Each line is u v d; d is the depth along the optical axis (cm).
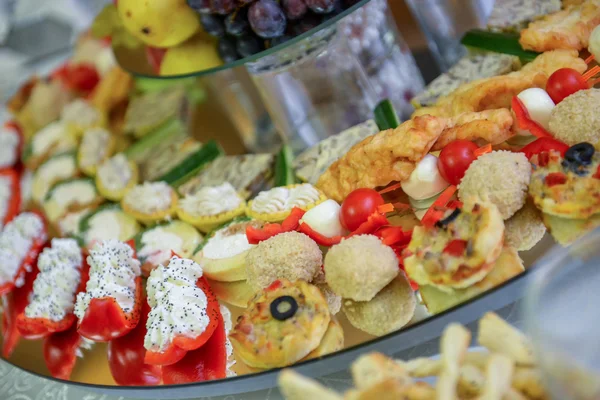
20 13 283
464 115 161
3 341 190
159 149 225
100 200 221
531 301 88
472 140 156
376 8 196
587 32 168
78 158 241
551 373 83
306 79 194
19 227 219
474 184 138
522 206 139
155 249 186
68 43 274
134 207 204
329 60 190
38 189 238
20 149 261
